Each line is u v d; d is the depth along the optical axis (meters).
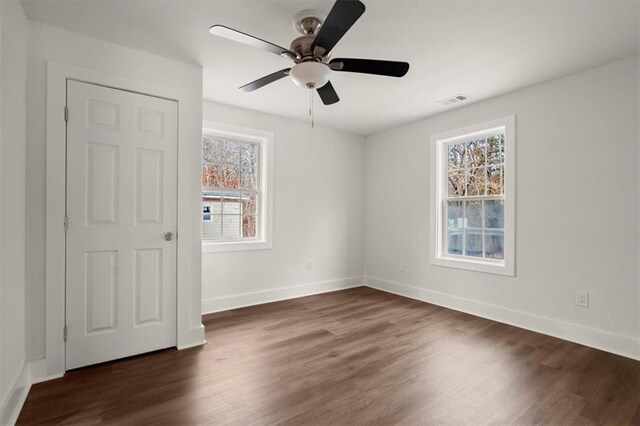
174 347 2.62
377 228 4.79
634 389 2.04
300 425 1.69
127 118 2.41
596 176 2.68
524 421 1.73
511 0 1.87
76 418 1.72
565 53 2.47
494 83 3.03
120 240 2.38
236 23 2.13
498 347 2.67
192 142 2.70
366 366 2.34
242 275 3.81
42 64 2.11
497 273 3.34
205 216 3.66
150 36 2.28
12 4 1.76
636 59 2.48
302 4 1.93
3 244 1.64
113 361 2.37
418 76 2.88
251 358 2.46
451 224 3.93
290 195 4.21
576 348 2.65
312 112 3.92
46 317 2.11
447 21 2.07
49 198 2.12
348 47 2.40
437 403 1.89
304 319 3.36
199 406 1.84
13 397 1.75
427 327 3.14
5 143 1.68
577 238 2.79
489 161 3.56
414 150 4.27
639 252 2.47
